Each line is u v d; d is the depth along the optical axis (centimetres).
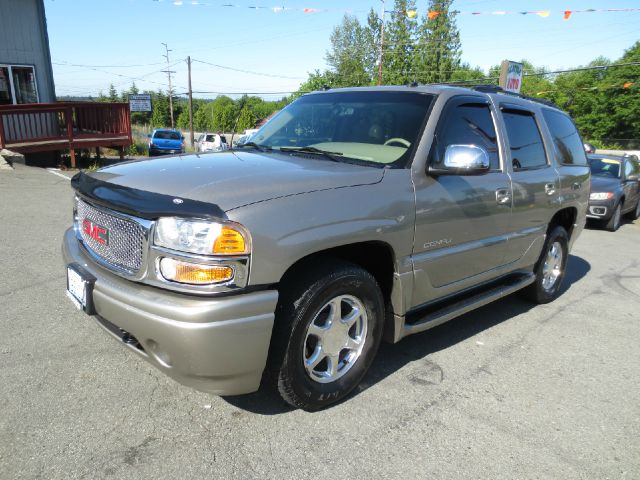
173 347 227
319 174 275
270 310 237
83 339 350
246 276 229
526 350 394
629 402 322
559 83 6250
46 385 292
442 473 243
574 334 433
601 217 1024
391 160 313
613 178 1095
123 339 258
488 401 312
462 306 365
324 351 278
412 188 303
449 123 342
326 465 243
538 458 260
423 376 339
